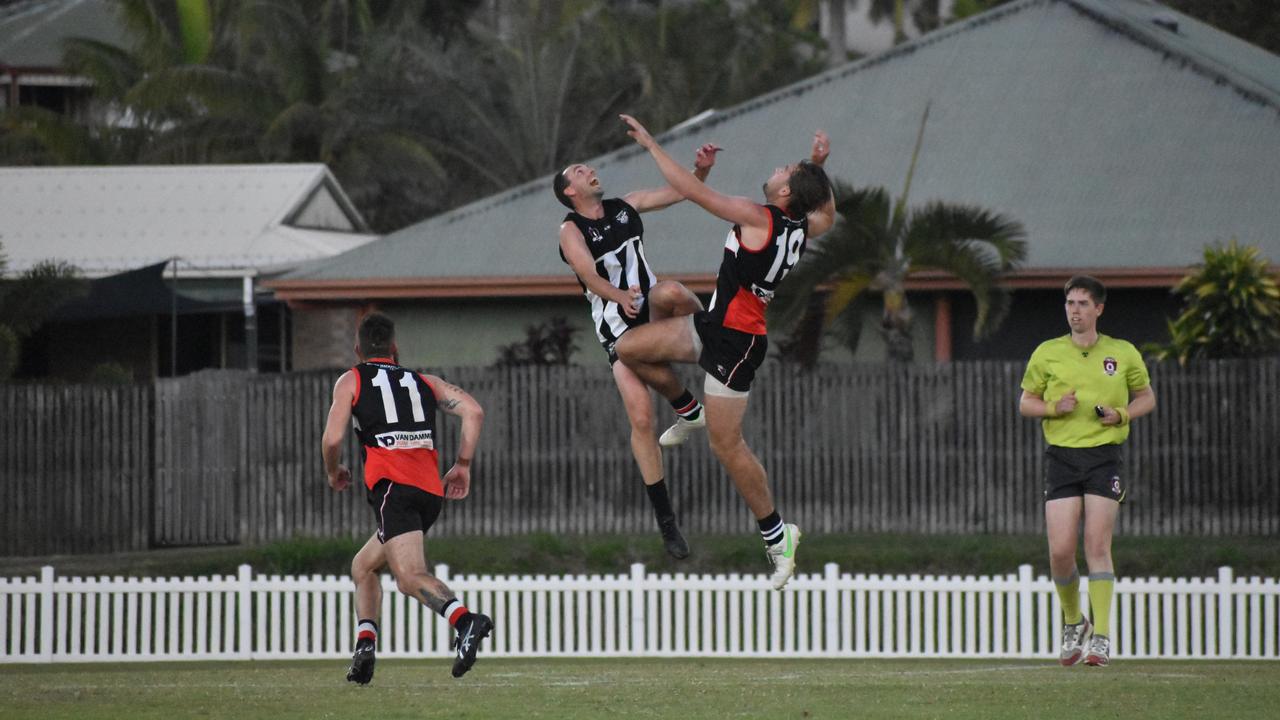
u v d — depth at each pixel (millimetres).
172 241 115500
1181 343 78938
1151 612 60219
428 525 39625
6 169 124688
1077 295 42062
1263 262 79938
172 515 79812
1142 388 42781
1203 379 76812
